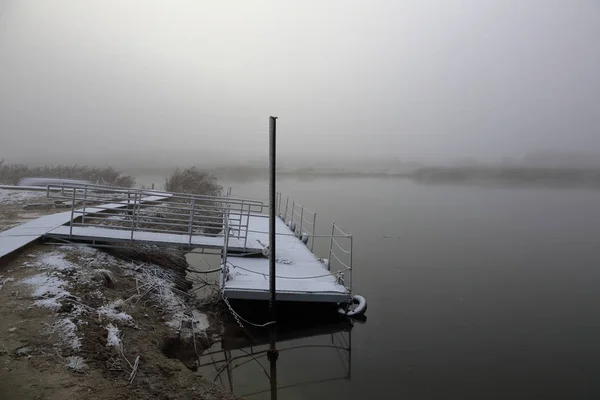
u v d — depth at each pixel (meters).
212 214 19.81
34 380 5.33
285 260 13.48
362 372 8.88
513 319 12.44
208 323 10.06
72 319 6.98
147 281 10.42
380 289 15.29
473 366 9.44
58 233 11.34
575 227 31.33
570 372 9.20
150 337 7.71
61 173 37.03
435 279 16.80
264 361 9.18
